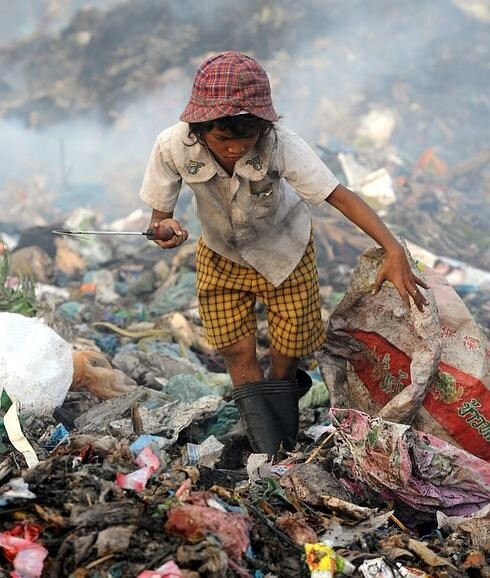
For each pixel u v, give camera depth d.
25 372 6.52
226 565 4.11
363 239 16.12
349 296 6.19
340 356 6.50
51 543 4.33
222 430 6.82
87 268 14.55
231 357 6.41
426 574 4.66
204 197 5.82
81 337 9.62
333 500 5.18
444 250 16.83
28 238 15.02
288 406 6.34
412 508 5.48
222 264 6.25
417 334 5.79
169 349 9.70
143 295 13.17
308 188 5.67
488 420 5.81
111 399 7.15
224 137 5.32
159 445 5.98
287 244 6.12
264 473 5.58
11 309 8.88
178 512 4.37
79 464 4.93
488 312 13.39
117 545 4.22
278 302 6.24
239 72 5.23
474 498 5.50
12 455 5.52
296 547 4.64
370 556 4.73
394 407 5.71
